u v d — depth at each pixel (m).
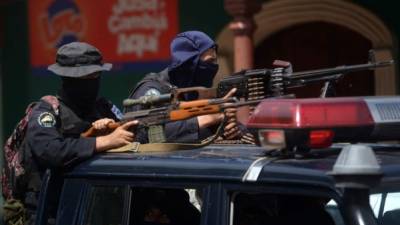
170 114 8.25
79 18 24.58
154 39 23.86
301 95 23.02
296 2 23.03
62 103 9.08
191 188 7.30
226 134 8.84
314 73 8.20
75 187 8.08
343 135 6.79
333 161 6.86
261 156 7.27
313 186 6.55
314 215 6.88
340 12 22.86
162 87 9.70
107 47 24.36
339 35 23.94
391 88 22.34
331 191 6.43
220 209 7.06
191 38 9.88
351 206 6.25
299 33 24.33
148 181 7.57
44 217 8.31
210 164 7.25
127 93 24.19
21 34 25.16
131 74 24.14
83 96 9.13
